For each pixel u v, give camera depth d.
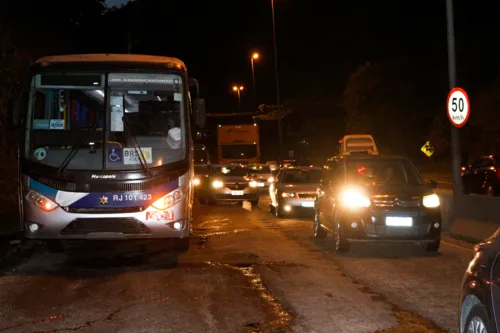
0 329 6.91
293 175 20.56
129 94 10.59
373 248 12.62
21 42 27.22
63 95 10.48
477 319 4.86
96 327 6.98
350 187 11.87
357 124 52.72
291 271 10.20
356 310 7.64
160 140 10.50
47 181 10.15
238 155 38.81
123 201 10.17
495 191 23.95
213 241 13.98
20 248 12.63
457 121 15.26
